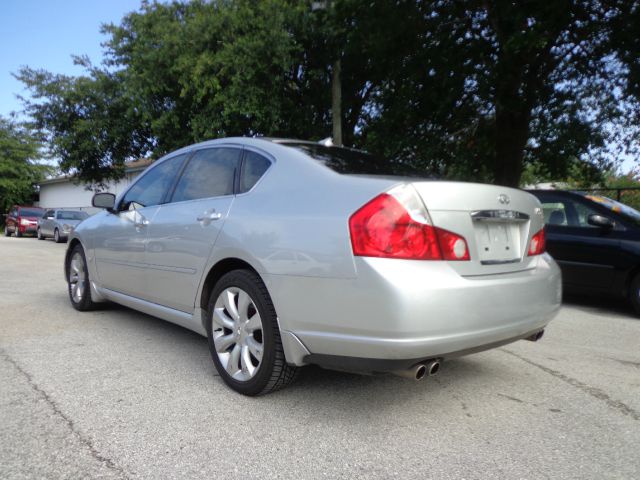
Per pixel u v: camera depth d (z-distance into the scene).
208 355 3.81
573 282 6.15
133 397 2.96
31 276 8.28
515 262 2.89
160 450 2.34
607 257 5.83
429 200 2.47
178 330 4.55
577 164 14.21
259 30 13.56
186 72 13.29
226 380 3.10
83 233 5.11
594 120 13.14
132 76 14.58
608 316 5.69
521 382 3.37
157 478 2.11
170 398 2.96
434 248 2.43
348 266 2.42
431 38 11.98
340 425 2.64
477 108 13.51
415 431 2.59
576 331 4.91
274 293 2.74
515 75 10.95
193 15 14.71
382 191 2.45
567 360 3.89
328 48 13.62
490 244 2.75
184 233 3.50
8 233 26.19
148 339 4.23
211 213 3.30
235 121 13.74
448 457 2.33
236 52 13.08
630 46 10.86
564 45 12.16
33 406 2.80
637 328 5.08
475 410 2.88
